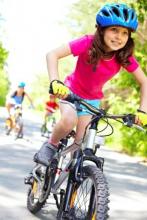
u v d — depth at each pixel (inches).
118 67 173.8
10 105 545.0
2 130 613.0
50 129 629.9
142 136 507.8
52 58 166.4
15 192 240.1
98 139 161.9
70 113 173.8
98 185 151.2
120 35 159.3
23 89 543.5
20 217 194.5
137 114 158.1
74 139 181.6
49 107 652.1
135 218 220.7
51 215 200.4
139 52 491.5
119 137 569.9
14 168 315.9
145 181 333.7
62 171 178.1
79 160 164.2
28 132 665.6
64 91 151.3
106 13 158.7
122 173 363.3
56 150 185.6
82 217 161.9
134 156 500.4
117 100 600.7
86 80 175.8
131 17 158.4
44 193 189.0
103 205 148.4
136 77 174.9
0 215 196.1
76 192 167.9
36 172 195.9
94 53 165.0
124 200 259.6
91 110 158.9
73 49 168.6
